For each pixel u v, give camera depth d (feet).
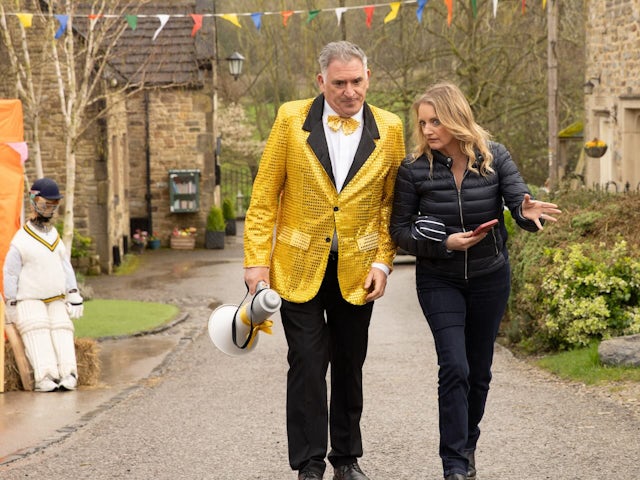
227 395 28.53
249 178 143.74
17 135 34.30
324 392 16.10
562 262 33.58
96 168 77.82
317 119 15.96
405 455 19.30
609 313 31.96
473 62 86.48
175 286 69.26
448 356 15.46
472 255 15.62
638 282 32.17
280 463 19.16
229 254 93.50
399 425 22.36
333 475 18.26
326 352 16.21
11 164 34.40
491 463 18.31
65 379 30.99
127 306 56.13
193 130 99.71
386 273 16.16
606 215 36.55
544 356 33.65
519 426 21.43
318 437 16.01
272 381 31.17
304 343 15.97
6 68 59.72
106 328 46.88
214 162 100.63
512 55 92.12
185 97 99.19
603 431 20.29
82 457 20.36
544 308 34.14
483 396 16.62
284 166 16.11
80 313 32.14
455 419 15.40
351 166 15.87
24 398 29.37
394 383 29.45
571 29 97.60
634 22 61.16
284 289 16.11
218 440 21.62
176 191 99.25
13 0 61.67
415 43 92.84
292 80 116.88
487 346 16.39
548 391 26.17
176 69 98.02
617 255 32.91
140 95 98.84
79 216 78.07
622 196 38.29
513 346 36.70
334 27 107.76
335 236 16.07
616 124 65.57
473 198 15.56
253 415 24.79
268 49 118.73
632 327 31.65
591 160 71.92
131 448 21.08
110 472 18.94
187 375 33.65
